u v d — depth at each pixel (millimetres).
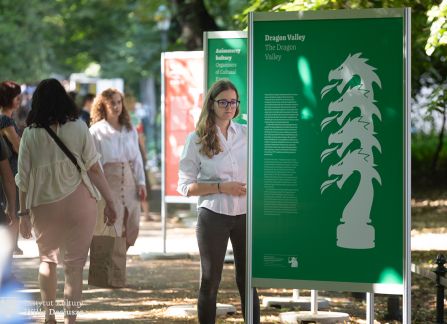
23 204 11234
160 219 28047
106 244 15094
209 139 10672
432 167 33219
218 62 13906
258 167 10195
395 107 9906
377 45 9914
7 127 14555
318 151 10086
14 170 14594
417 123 33250
